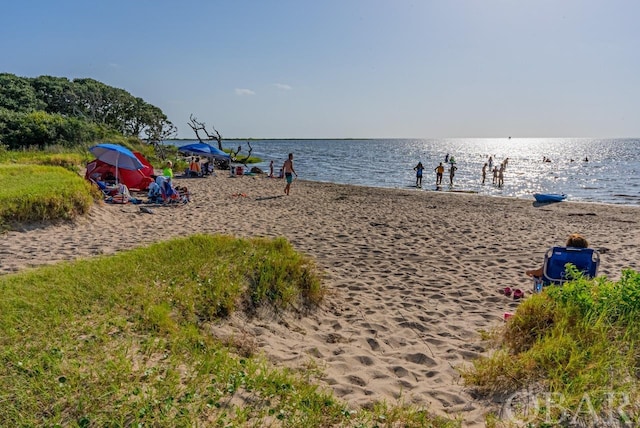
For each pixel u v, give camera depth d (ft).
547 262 19.12
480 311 19.57
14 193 31.81
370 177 112.06
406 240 33.88
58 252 25.17
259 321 16.76
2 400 9.33
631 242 34.86
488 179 108.47
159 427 8.85
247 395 10.40
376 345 15.87
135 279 17.13
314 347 14.88
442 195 67.15
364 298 21.04
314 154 250.78
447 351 15.25
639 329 12.51
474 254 30.09
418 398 11.62
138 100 222.69
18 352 11.18
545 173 125.29
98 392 9.73
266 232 35.22
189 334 13.41
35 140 81.76
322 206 51.39
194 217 40.65
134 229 33.81
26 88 149.18
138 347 12.30
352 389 12.03
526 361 12.03
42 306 13.93
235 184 73.05
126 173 53.62
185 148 85.92
